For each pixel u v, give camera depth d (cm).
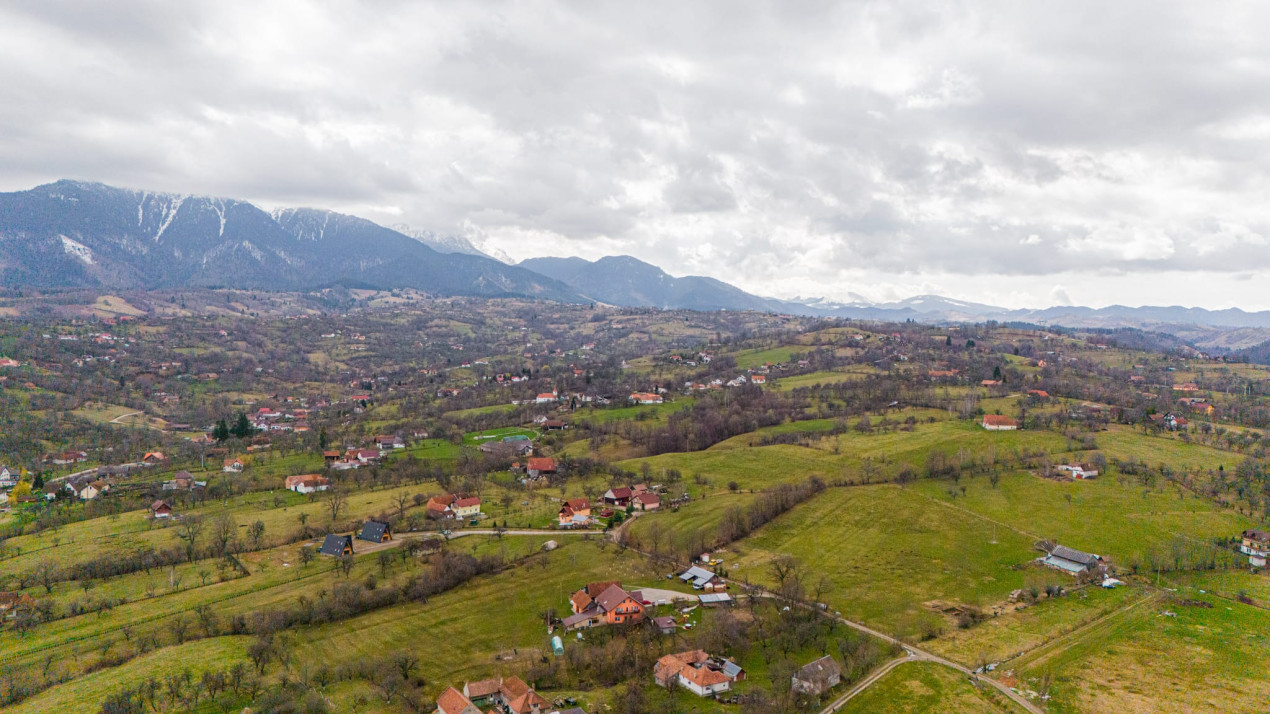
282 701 10619
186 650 12450
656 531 18325
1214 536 18000
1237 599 15100
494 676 11969
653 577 16038
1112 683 11788
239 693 11094
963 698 11381
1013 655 12794
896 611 14612
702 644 12850
